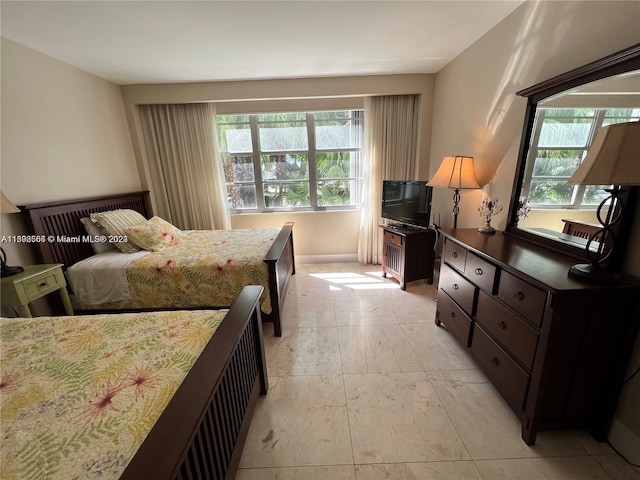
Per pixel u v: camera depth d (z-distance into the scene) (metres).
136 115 3.33
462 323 1.92
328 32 2.14
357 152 3.74
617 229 1.21
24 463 0.69
